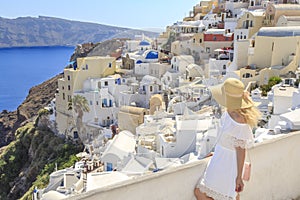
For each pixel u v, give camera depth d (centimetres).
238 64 3316
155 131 2358
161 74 4138
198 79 3516
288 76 2841
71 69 4078
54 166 3119
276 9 3925
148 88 3594
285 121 1152
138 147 2159
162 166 1698
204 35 4456
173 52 4759
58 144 3862
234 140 417
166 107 3266
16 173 3981
